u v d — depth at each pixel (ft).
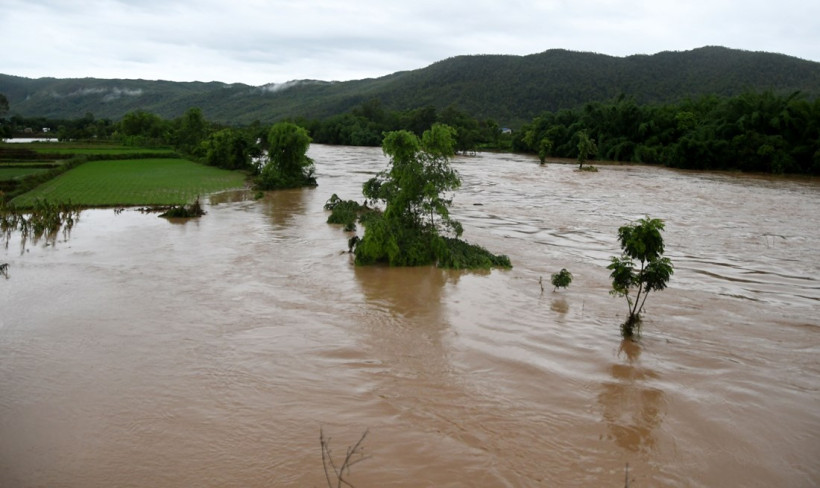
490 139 403.34
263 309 51.83
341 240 81.10
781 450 30.78
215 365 40.16
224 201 119.14
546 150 307.78
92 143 294.05
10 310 50.47
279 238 82.07
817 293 59.93
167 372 38.96
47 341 43.83
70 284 58.29
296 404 34.96
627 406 35.29
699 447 30.99
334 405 34.94
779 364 41.88
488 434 31.94
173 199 118.62
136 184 139.54
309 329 47.19
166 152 223.51
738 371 40.52
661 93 611.06
